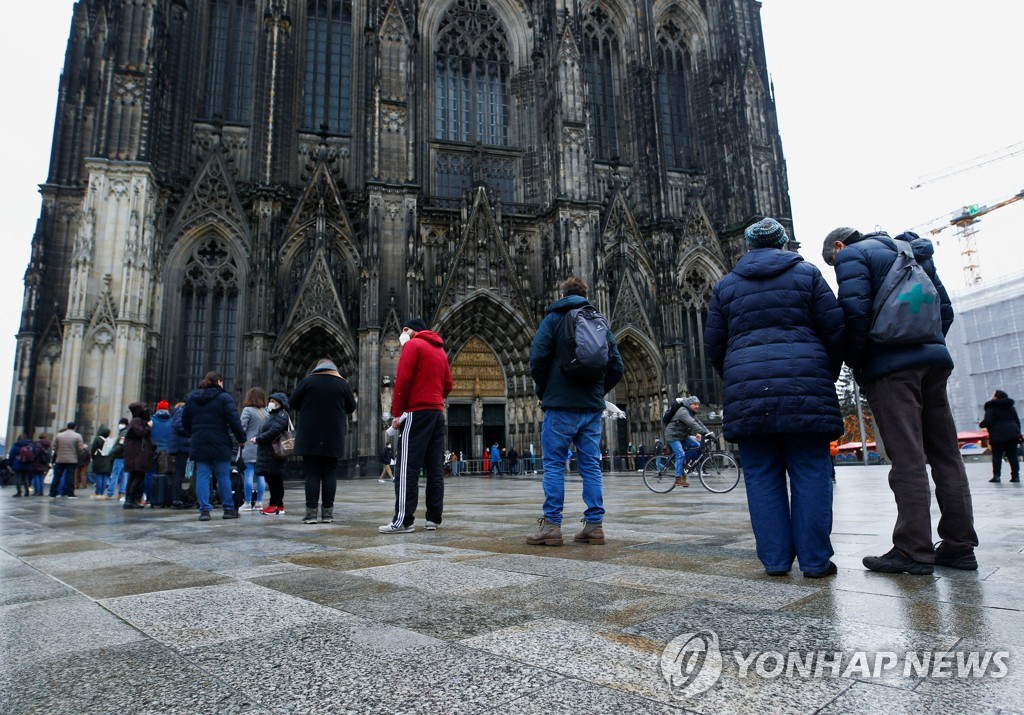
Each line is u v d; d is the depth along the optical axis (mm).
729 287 6727
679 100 60156
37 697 3111
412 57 49375
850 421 103188
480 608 4797
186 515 15352
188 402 14086
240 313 44469
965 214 160625
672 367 50812
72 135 47844
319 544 8742
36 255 44875
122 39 41938
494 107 55469
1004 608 4543
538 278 52094
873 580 5672
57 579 6316
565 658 3596
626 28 58031
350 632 4191
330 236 46375
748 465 6375
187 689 3207
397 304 45188
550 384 8547
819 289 6352
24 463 28297
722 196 57094
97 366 38250
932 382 6359
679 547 7875
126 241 39688
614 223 52906
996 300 99812
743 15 57812
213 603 5090
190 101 47000
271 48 47219
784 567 6000
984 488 18344
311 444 12039
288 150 48281
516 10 56625
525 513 13664
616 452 49188
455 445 52375
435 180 52219
